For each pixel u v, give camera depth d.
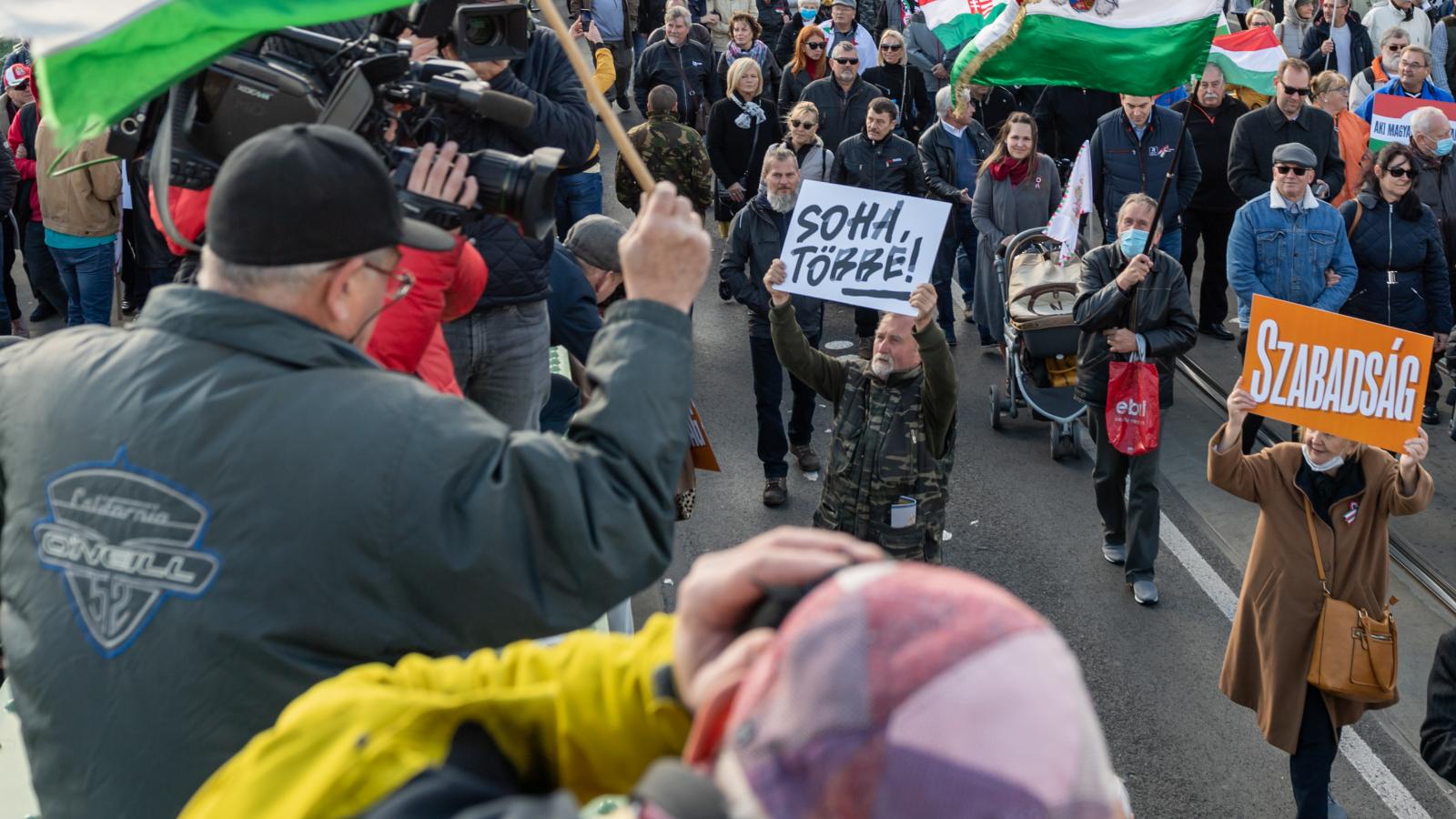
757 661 0.94
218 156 2.26
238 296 1.69
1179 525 8.11
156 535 1.60
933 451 5.93
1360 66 14.87
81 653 1.61
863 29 14.70
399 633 1.64
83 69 1.72
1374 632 5.20
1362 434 5.21
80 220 9.54
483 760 1.13
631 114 17.03
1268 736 5.38
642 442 1.70
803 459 8.77
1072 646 6.85
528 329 4.16
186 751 1.58
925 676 0.75
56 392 1.71
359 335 1.83
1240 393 5.29
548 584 1.66
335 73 2.33
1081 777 0.74
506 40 2.75
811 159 10.45
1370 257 9.00
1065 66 6.14
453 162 2.19
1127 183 10.55
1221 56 12.99
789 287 6.05
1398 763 6.07
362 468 1.61
